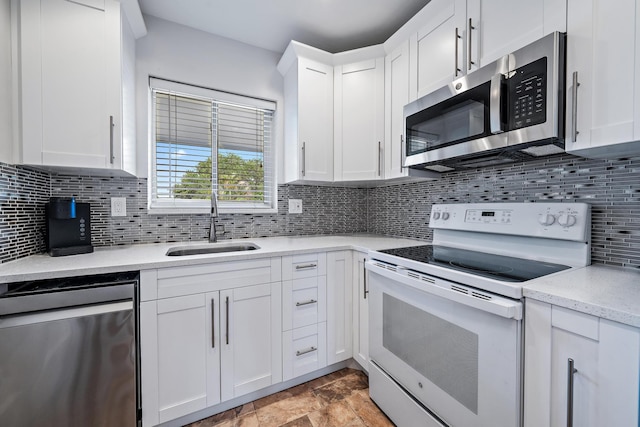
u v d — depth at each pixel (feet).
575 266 3.62
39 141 3.96
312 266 5.42
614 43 2.68
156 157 6.07
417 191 6.66
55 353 3.41
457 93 4.24
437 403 3.58
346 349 5.81
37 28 3.95
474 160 4.61
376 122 6.21
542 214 3.93
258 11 5.62
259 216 6.92
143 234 5.75
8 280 3.27
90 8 4.25
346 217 8.04
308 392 5.21
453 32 4.53
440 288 3.42
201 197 6.57
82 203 4.73
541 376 2.54
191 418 4.46
